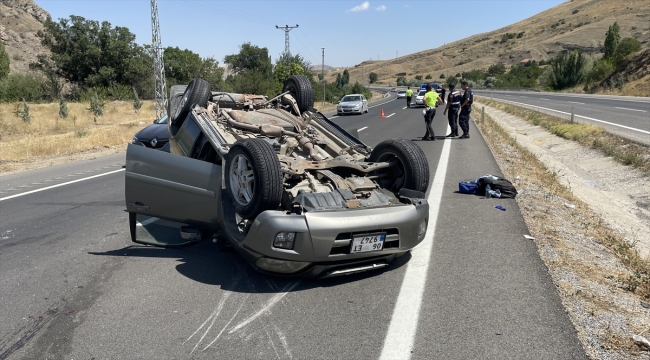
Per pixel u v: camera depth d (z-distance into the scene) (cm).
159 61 2553
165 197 513
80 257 533
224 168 474
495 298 399
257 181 426
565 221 646
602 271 469
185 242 540
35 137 1991
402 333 348
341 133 619
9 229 659
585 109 2600
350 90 7081
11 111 3017
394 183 538
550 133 1812
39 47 8969
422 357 318
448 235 565
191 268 486
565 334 341
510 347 327
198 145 572
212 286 440
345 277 453
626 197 968
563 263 475
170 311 393
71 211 754
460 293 411
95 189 933
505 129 2058
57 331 366
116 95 4728
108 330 365
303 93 677
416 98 3856
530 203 710
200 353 329
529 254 495
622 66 5284
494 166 1011
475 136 1603
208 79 5231
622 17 16875
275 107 693
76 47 5050
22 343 350
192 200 498
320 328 359
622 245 561
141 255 533
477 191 766
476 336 342
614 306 388
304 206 419
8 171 1215
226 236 468
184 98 636
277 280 451
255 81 4453
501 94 6125
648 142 1272
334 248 408
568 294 405
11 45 8519
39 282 464
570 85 6406
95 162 1327
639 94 4244
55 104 3731
